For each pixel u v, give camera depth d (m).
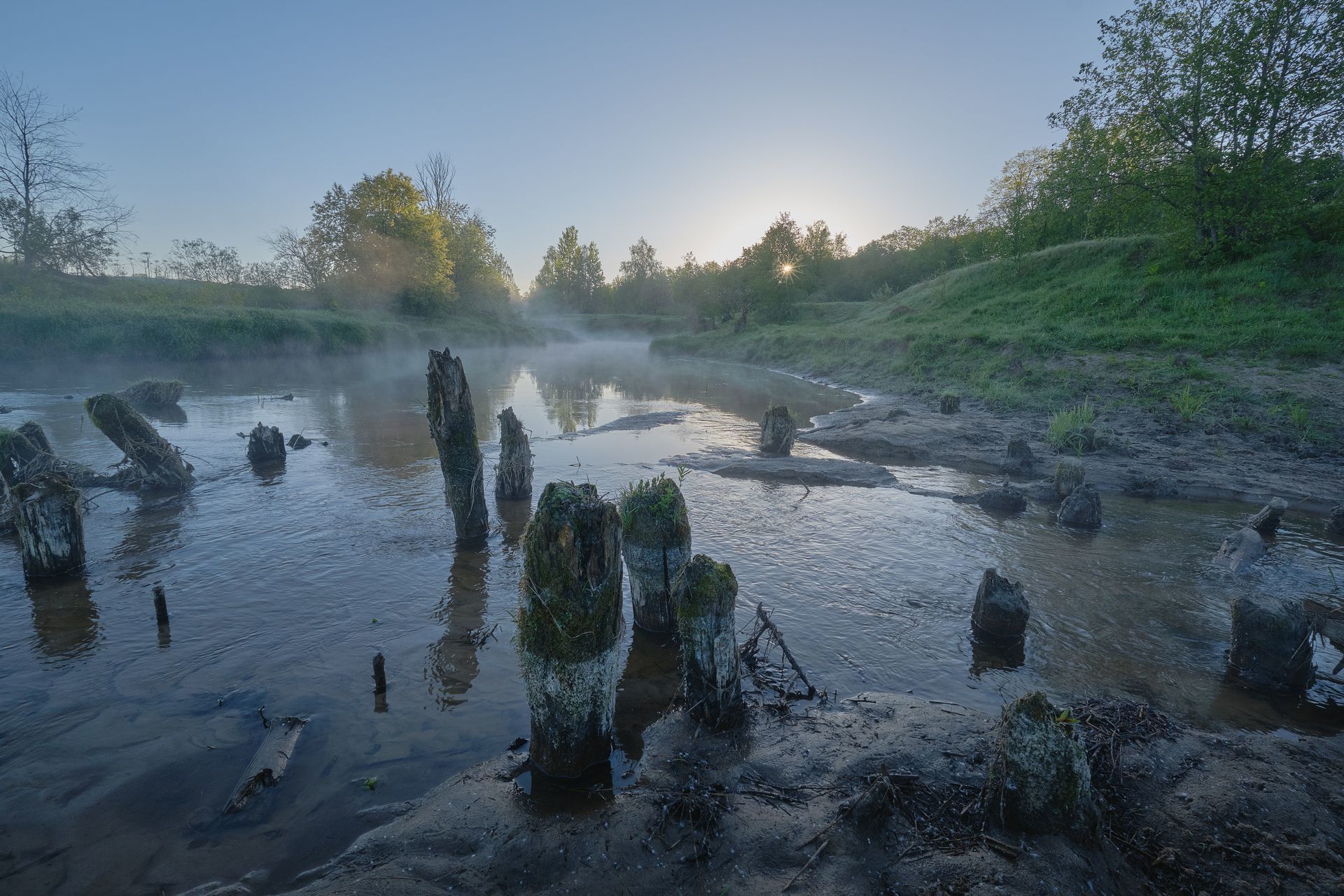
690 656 4.51
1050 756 3.34
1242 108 22.77
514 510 9.61
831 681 5.16
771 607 6.46
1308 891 3.07
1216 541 8.55
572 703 3.90
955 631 6.02
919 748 4.16
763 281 50.69
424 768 4.11
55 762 4.10
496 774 4.03
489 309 61.06
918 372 24.41
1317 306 19.22
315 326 35.22
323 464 12.13
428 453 13.20
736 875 3.22
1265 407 14.63
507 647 5.62
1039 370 19.59
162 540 8.06
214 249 50.28
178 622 5.98
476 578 7.04
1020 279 33.69
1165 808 3.62
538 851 3.36
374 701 4.81
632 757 4.21
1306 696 5.00
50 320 25.77
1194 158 23.84
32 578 6.80
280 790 3.89
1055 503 10.38
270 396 21.36
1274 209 22.59
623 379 31.45
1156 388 16.67
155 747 4.27
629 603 6.81
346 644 5.62
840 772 3.97
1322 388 15.00
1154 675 5.30
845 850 3.35
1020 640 5.85
